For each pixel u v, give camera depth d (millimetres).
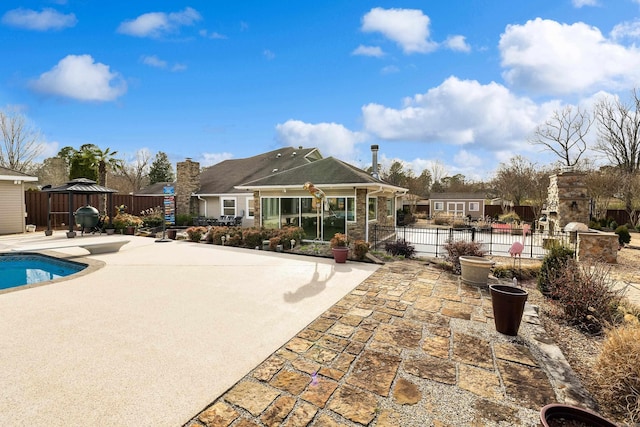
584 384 3465
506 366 3732
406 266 9352
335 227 13383
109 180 43125
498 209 33219
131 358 3793
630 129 26141
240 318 5164
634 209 19969
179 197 21812
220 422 2736
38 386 3184
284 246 12305
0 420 2678
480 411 2936
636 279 7773
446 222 28047
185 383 3295
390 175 46250
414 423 2766
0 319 4996
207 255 11148
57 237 15305
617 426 2467
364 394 3166
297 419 2789
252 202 20109
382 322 5035
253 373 3520
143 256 10891
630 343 3205
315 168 15094
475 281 7184
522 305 4508
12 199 16375
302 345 4215
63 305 5715
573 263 6176
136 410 2855
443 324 4969
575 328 5055
